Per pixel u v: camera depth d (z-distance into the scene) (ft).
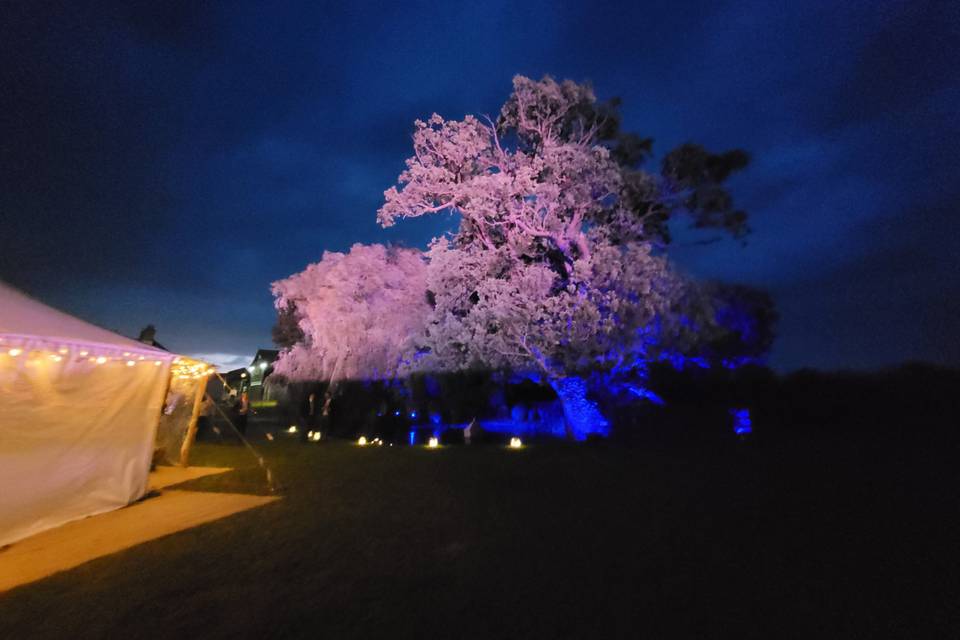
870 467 34.40
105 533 21.70
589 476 33.83
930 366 67.72
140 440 27.86
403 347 70.79
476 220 61.26
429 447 55.11
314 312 80.53
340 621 13.08
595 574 15.89
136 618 13.48
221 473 37.37
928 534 19.40
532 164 59.67
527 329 54.65
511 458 44.34
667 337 54.13
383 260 79.97
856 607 13.29
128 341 28.30
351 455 47.80
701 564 16.56
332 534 20.98
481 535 20.45
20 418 21.89
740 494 26.86
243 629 12.76
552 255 63.98
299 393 92.84
